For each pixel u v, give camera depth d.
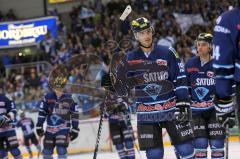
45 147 8.49
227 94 3.21
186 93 4.66
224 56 3.16
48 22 18.88
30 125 12.69
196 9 18.45
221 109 3.29
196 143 6.28
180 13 18.53
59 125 8.38
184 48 16.23
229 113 3.30
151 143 4.78
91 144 13.09
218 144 6.16
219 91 3.21
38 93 14.84
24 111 13.83
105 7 20.06
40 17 19.00
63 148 8.36
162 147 4.86
